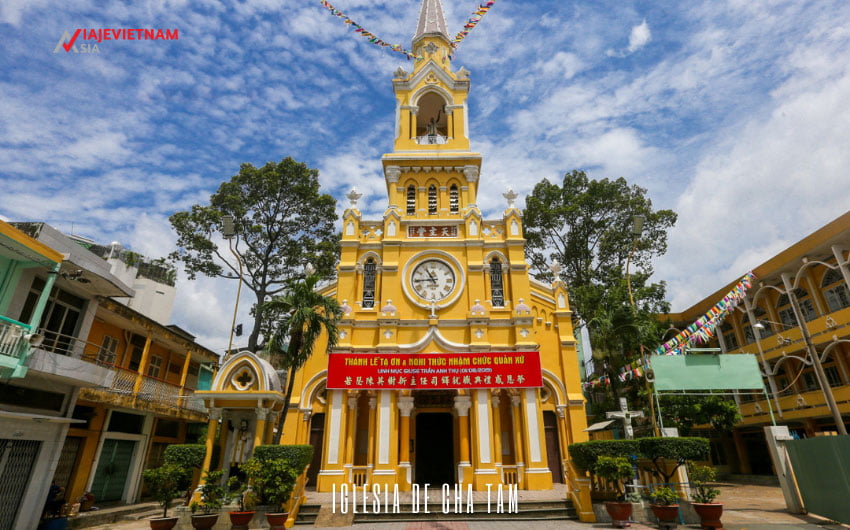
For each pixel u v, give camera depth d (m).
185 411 27.36
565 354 23.11
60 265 16.11
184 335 30.86
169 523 14.50
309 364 22.83
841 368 27.36
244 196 33.12
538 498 18.14
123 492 23.41
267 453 16.66
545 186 37.25
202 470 17.61
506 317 23.03
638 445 16.36
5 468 15.23
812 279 28.97
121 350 23.94
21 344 14.59
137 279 34.72
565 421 22.17
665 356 18.78
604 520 16.11
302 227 34.09
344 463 20.53
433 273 24.14
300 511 17.25
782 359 30.84
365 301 23.94
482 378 20.95
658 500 15.06
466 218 24.95
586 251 36.31
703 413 27.83
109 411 22.45
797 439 16.31
